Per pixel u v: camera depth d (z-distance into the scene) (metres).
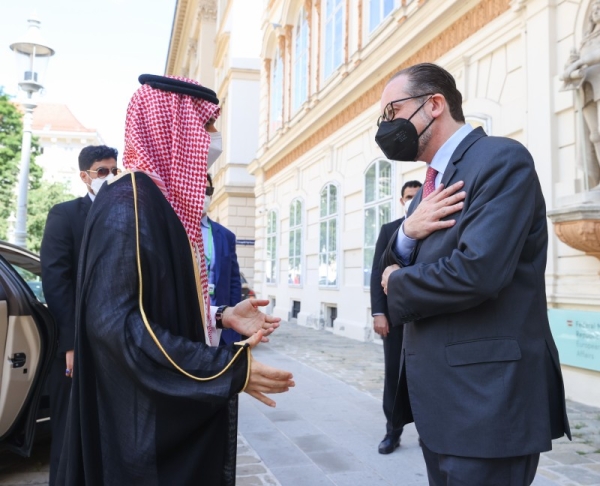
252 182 21.33
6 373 3.09
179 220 1.44
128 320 1.25
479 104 6.67
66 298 2.84
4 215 28.02
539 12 5.54
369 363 7.42
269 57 17.44
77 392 1.33
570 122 5.21
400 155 1.82
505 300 1.52
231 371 1.27
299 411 4.91
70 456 1.30
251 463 3.56
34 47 8.93
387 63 8.99
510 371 1.47
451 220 1.59
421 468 3.46
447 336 1.55
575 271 5.15
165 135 1.52
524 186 1.51
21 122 28.23
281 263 15.32
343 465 3.53
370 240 9.66
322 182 12.20
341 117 11.22
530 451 1.45
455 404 1.50
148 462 1.26
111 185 1.40
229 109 21.45
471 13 6.89
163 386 1.23
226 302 3.67
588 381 4.97
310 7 13.22
